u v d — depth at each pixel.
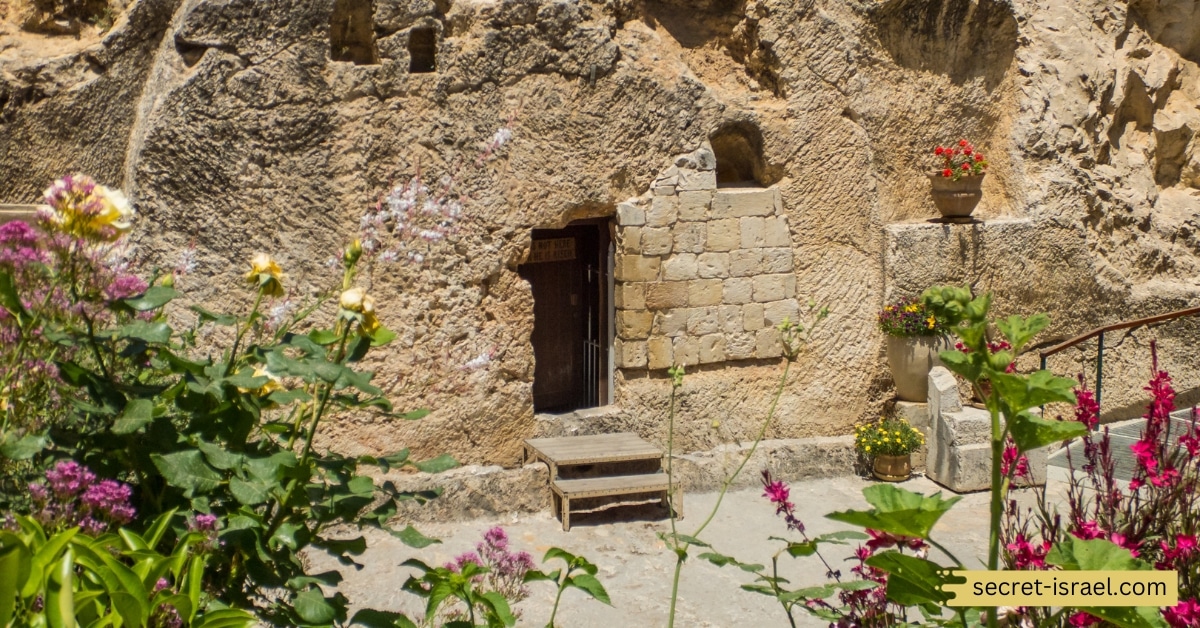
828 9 9.53
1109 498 3.65
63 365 2.73
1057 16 11.05
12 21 8.09
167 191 7.45
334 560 7.34
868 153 9.78
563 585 3.12
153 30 8.00
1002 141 10.64
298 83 7.69
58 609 2.04
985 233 10.12
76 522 2.54
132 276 2.87
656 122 8.90
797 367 9.68
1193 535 3.20
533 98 8.41
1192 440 3.60
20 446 2.51
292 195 7.76
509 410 8.63
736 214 9.30
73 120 7.84
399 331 8.12
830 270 9.75
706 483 9.15
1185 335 11.39
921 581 2.23
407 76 8.01
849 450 9.71
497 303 8.53
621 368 9.14
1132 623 2.12
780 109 9.44
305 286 7.82
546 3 8.36
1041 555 3.01
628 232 8.89
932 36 10.14
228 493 3.01
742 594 7.17
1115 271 10.93
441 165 8.16
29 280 2.71
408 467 8.23
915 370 9.70
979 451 9.21
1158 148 11.94
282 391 3.00
